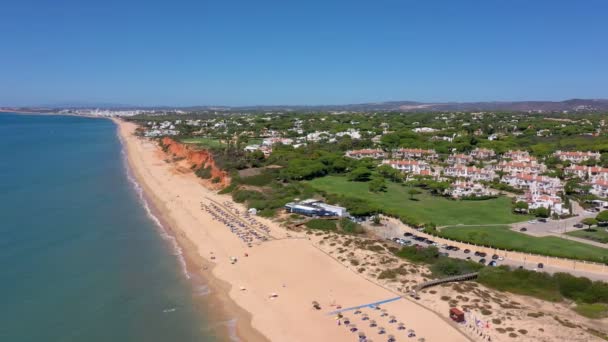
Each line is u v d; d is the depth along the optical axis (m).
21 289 81.44
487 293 79.50
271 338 66.56
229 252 102.19
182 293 81.62
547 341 62.69
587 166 192.38
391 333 66.38
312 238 109.19
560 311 75.12
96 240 109.75
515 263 92.56
